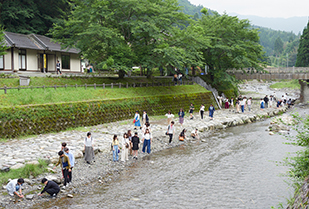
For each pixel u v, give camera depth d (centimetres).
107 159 1496
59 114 2006
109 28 2869
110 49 2894
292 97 5841
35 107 1869
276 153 1717
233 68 4478
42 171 1198
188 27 3394
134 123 2412
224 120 2819
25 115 1794
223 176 1306
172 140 2039
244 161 1552
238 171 1379
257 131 2475
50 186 1016
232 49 3728
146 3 2831
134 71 4681
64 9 4575
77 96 2327
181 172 1359
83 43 2712
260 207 985
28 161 1252
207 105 3722
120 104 2542
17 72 2916
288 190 1140
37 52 3375
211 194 1096
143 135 1703
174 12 3150
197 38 3200
